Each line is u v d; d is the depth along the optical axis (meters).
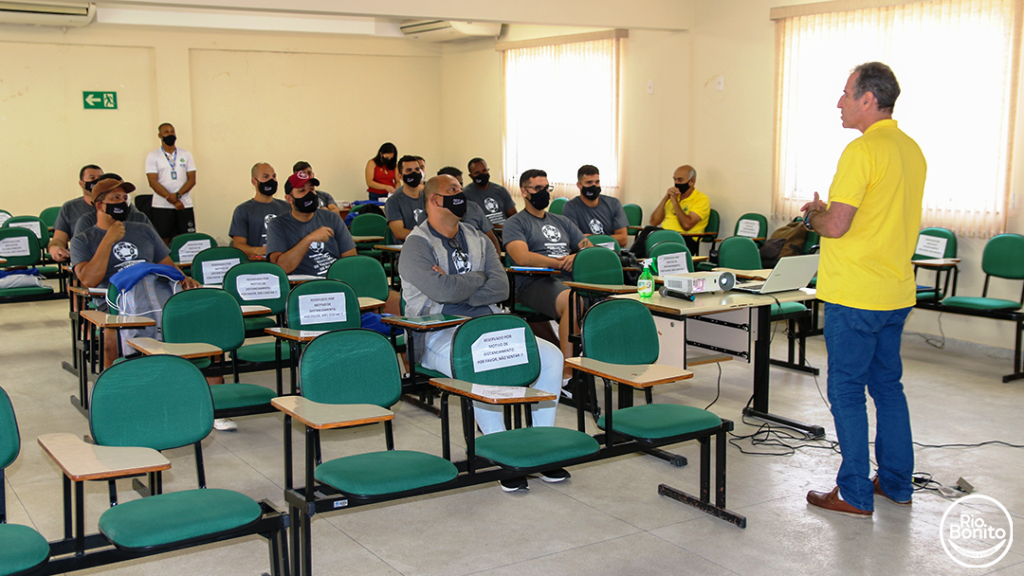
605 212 6.34
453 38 10.48
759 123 7.43
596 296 4.83
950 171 6.04
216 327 3.81
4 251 6.30
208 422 2.69
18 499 3.31
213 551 2.88
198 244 6.19
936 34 6.00
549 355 3.54
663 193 8.45
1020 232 5.72
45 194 9.27
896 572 2.69
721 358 4.29
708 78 7.86
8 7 8.38
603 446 2.95
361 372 2.96
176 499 2.33
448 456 2.80
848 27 6.57
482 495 3.38
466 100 11.11
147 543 2.09
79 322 5.03
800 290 4.37
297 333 3.62
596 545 2.90
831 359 3.11
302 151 10.73
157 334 4.28
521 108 10.09
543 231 5.46
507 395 2.65
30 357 5.75
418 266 3.80
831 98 6.75
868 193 2.91
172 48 9.62
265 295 4.53
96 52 9.34
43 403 4.66
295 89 10.58
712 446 3.93
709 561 2.77
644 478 3.55
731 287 4.26
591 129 9.14
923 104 6.13
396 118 11.33
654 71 8.37
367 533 3.01
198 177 10.09
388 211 6.95
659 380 2.87
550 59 9.57
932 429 4.18
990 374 5.34
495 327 3.19
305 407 2.56
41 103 9.13
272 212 6.17
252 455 3.85
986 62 5.75
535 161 9.98
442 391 2.80
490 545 2.90
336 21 10.30
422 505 3.27
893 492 3.23
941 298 6.12
